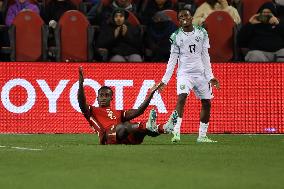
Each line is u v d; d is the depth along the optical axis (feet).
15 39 168.14
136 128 125.29
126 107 160.86
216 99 162.09
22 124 160.45
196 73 136.36
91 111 127.95
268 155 111.45
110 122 127.54
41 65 160.35
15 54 168.25
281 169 94.73
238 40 171.22
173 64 135.44
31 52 168.55
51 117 160.76
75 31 169.27
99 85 160.56
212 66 161.89
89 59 169.68
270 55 169.99
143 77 160.97
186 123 161.58
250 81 162.30
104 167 95.61
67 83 160.56
